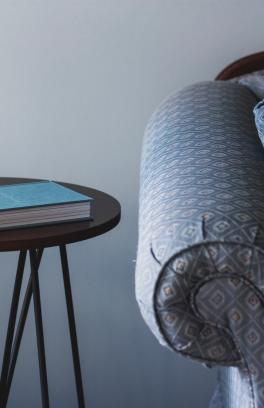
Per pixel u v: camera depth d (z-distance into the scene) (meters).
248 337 0.90
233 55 1.93
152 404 2.06
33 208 1.34
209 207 0.97
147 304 0.91
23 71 1.87
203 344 0.92
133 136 1.94
